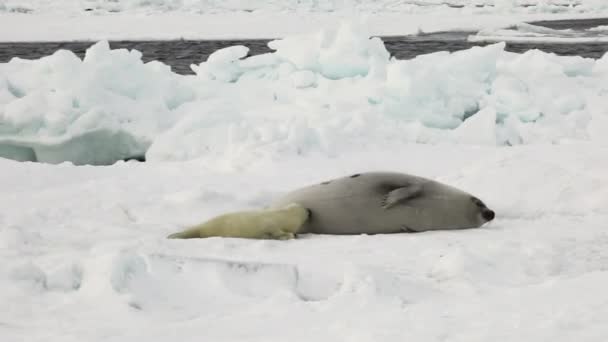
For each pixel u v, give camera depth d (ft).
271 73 95.20
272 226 38.50
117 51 82.38
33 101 73.46
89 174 58.95
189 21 275.59
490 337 19.53
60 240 35.55
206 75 96.43
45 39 227.20
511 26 261.24
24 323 22.12
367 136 72.33
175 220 43.34
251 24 267.18
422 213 41.47
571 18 302.25
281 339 20.29
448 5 348.59
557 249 33.86
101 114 73.36
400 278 27.63
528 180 49.03
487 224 43.11
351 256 32.78
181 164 63.93
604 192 46.83
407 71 81.71
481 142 75.97
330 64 90.94
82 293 24.73
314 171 58.44
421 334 20.06
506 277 28.91
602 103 93.09
